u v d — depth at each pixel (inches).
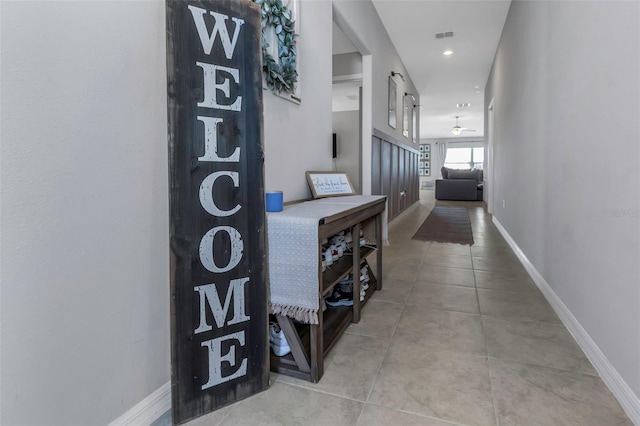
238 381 54.5
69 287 38.8
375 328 78.9
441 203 367.9
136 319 46.8
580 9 70.9
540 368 62.4
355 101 297.9
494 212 235.3
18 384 34.9
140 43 45.8
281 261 57.9
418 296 98.3
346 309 84.7
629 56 51.4
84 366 40.7
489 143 277.6
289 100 82.7
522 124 133.6
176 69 48.0
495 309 88.9
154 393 49.9
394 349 69.7
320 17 98.7
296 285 57.4
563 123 81.8
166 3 47.1
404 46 213.8
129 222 45.3
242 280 54.6
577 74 72.5
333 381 59.4
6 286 33.5
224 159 52.5
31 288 35.4
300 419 50.5
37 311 36.1
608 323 57.5
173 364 49.1
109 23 41.8
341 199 91.7
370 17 158.6
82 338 40.4
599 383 57.9
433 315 85.6
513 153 155.8
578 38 72.0
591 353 64.0
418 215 267.1
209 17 50.7
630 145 51.0
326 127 103.7
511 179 161.0
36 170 35.4
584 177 68.4
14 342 34.4
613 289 55.9
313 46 94.8
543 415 50.6
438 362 64.8
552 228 90.7
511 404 53.0
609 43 57.9
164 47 49.3
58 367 38.1
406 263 132.5
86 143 39.8
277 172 79.0
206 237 51.1
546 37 97.6
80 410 40.5
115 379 44.4
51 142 36.5
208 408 51.8
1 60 32.4
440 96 346.6
